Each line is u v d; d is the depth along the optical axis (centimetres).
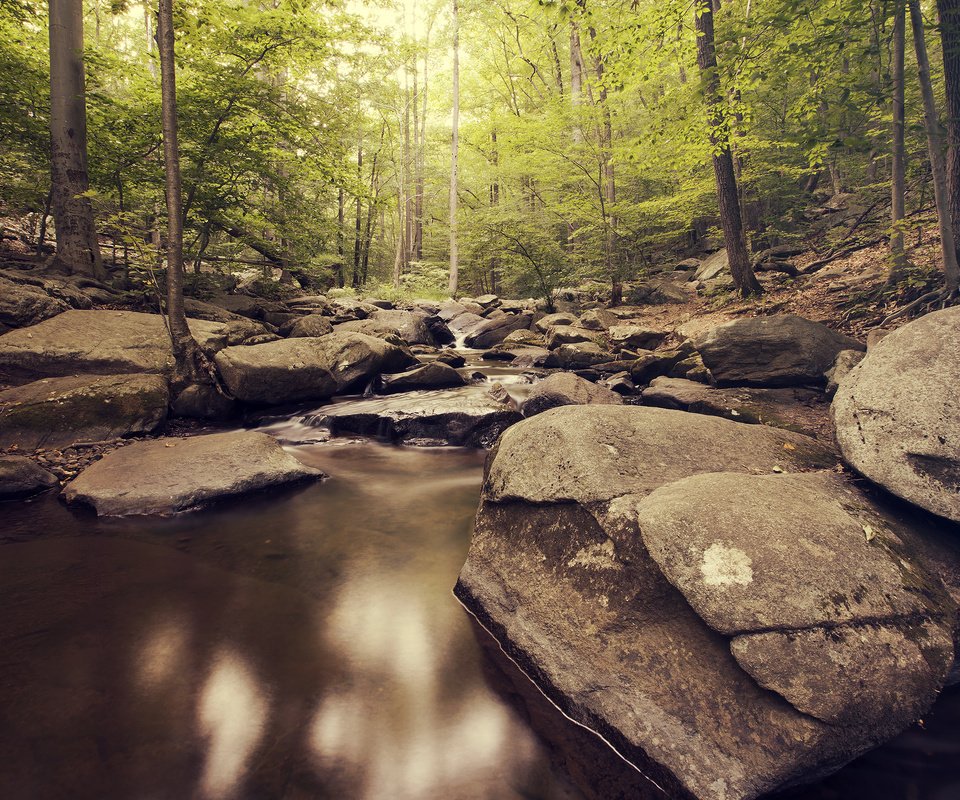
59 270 915
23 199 1052
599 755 211
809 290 1033
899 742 209
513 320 1541
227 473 478
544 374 1032
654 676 218
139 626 287
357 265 2688
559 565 278
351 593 328
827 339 688
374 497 494
